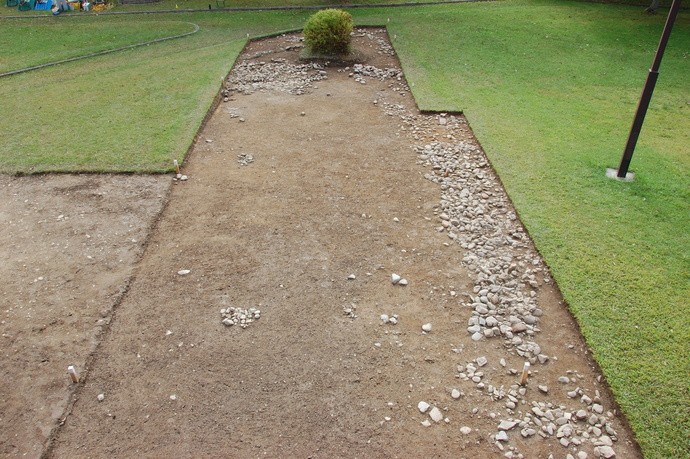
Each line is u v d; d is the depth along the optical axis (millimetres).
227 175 8602
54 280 6254
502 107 11070
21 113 10945
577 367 5105
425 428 4520
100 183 8328
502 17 17625
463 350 5324
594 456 4270
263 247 6840
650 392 4711
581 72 13078
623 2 19578
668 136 9734
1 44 16078
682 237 6812
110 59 14648
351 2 20500
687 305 5668
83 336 5484
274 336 5477
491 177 8531
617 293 5855
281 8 19891
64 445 4402
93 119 10578
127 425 4562
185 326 5613
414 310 5828
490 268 6473
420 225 7344
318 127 10398
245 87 12531
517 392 4867
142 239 6996
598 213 7348
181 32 17156
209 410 4688
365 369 5094
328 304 5898
